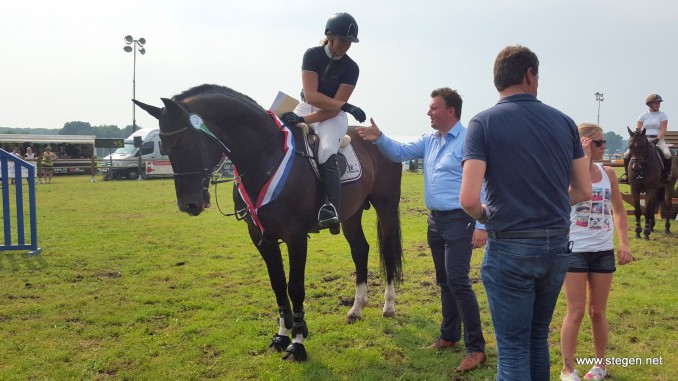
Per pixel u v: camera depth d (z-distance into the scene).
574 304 3.41
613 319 4.82
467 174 2.41
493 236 2.46
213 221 11.58
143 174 27.70
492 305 2.50
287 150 3.92
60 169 30.36
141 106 3.76
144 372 3.76
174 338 4.41
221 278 6.50
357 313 4.93
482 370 3.76
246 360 3.98
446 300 4.11
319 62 4.04
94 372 3.76
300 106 4.42
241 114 3.84
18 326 4.67
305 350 4.05
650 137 10.23
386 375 3.72
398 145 4.47
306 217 3.99
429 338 4.43
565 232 2.44
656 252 8.04
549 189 2.41
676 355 4.01
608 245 3.39
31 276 6.52
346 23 3.93
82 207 13.98
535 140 2.41
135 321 4.88
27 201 15.53
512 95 2.52
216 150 3.86
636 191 9.46
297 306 4.03
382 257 5.15
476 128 2.47
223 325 4.75
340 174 4.39
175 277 6.55
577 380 3.43
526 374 2.40
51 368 3.81
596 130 3.46
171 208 13.88
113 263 7.30
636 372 3.71
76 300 5.46
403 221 11.50
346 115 4.36
